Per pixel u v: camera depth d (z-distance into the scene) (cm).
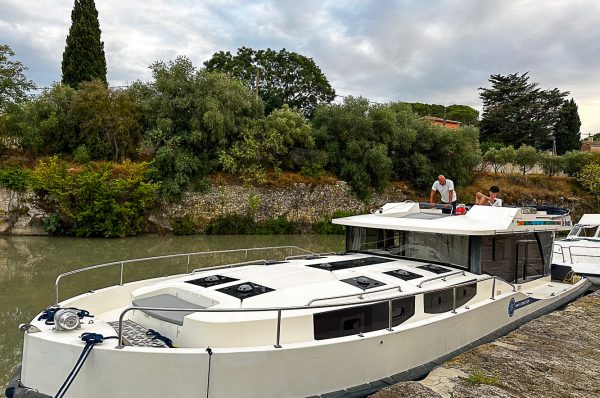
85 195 1933
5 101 2234
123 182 1992
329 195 2530
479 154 3238
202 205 2219
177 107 2302
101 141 2273
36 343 402
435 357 531
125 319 511
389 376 478
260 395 399
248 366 393
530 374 486
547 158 3694
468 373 480
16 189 1941
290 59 3581
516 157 3694
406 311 536
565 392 452
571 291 844
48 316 443
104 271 1202
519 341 589
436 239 669
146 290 505
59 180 1902
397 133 2898
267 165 2472
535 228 729
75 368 379
